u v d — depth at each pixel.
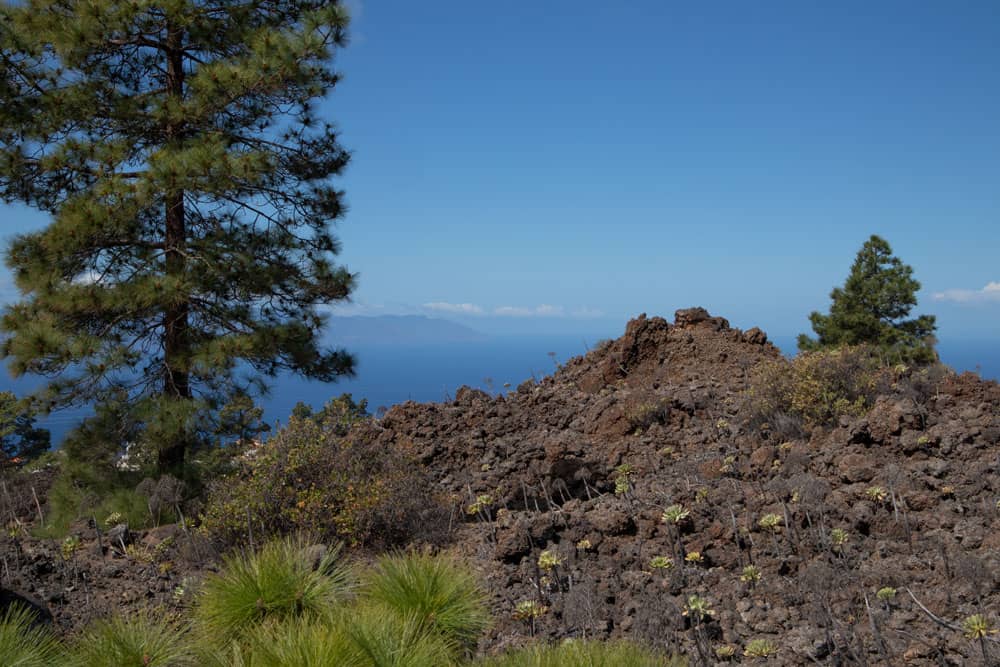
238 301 12.52
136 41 12.56
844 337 22.92
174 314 12.37
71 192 12.38
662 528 7.15
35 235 11.44
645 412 10.70
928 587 5.51
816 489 7.33
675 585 6.10
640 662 3.82
